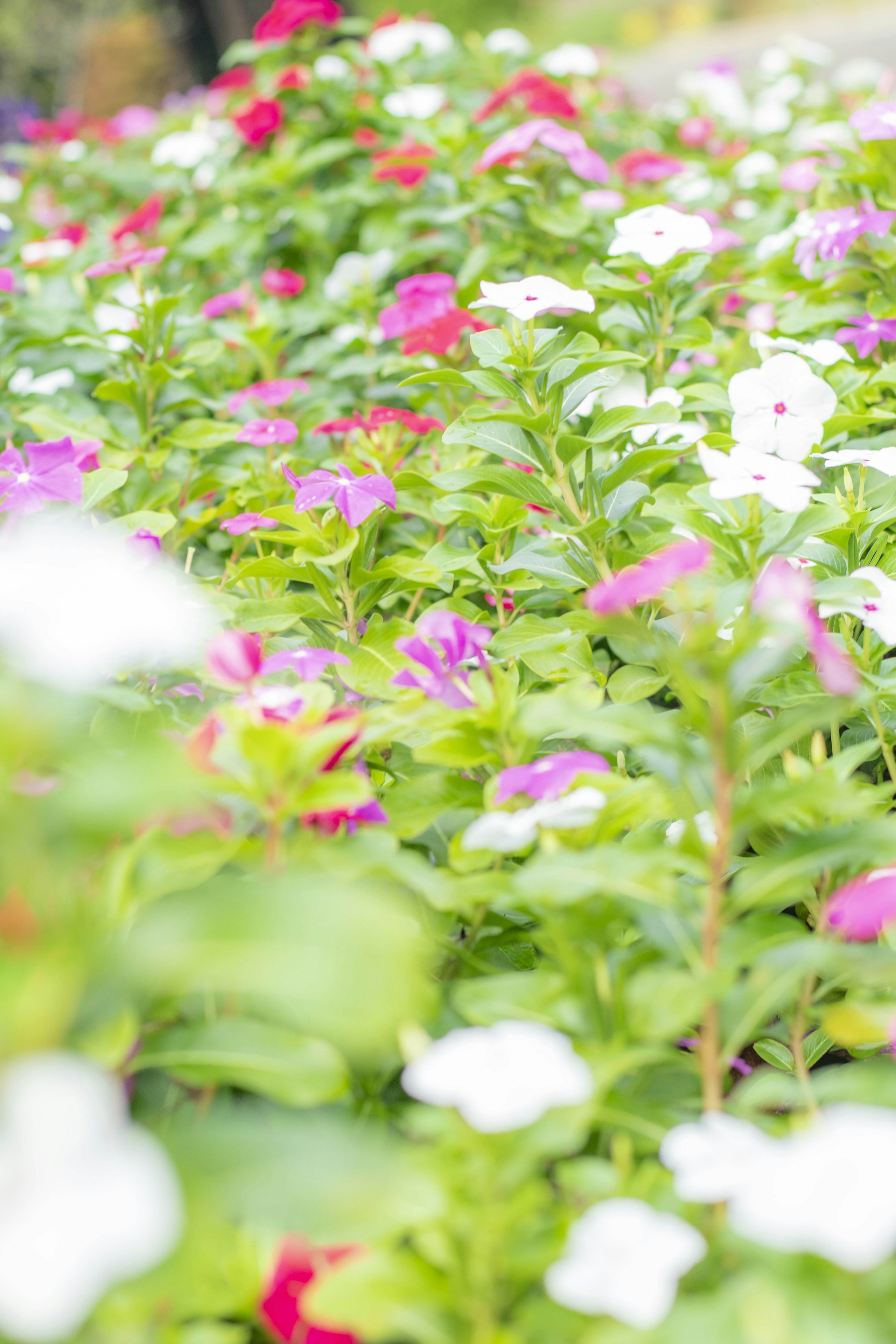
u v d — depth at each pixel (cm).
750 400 211
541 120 371
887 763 216
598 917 152
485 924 183
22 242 517
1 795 112
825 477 277
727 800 141
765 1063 215
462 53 567
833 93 608
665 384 317
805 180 396
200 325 396
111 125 674
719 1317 109
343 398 370
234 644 161
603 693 204
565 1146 120
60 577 115
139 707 168
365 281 399
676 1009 134
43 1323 88
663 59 2178
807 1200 106
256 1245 129
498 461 288
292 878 123
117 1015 120
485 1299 116
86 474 251
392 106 477
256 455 338
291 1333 125
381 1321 113
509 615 271
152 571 172
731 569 207
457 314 312
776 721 218
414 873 146
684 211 418
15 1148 92
